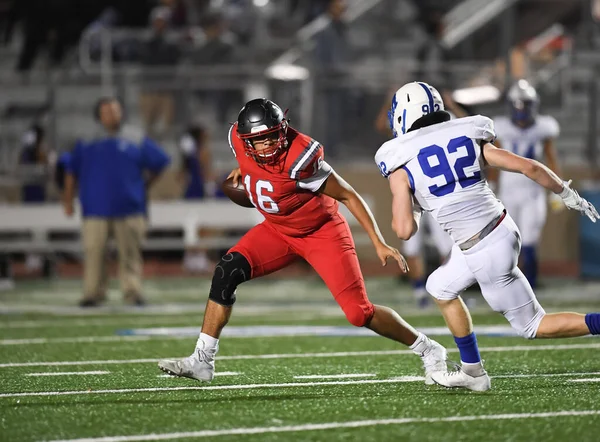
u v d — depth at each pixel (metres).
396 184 16.53
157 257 49.56
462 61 52.16
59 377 19.64
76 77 47.50
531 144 33.56
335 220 17.75
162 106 46.72
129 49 49.53
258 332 27.12
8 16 56.34
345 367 20.70
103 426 14.87
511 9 47.09
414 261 33.09
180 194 46.91
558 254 46.84
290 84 46.06
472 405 16.09
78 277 47.44
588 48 53.47
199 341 17.84
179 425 14.86
